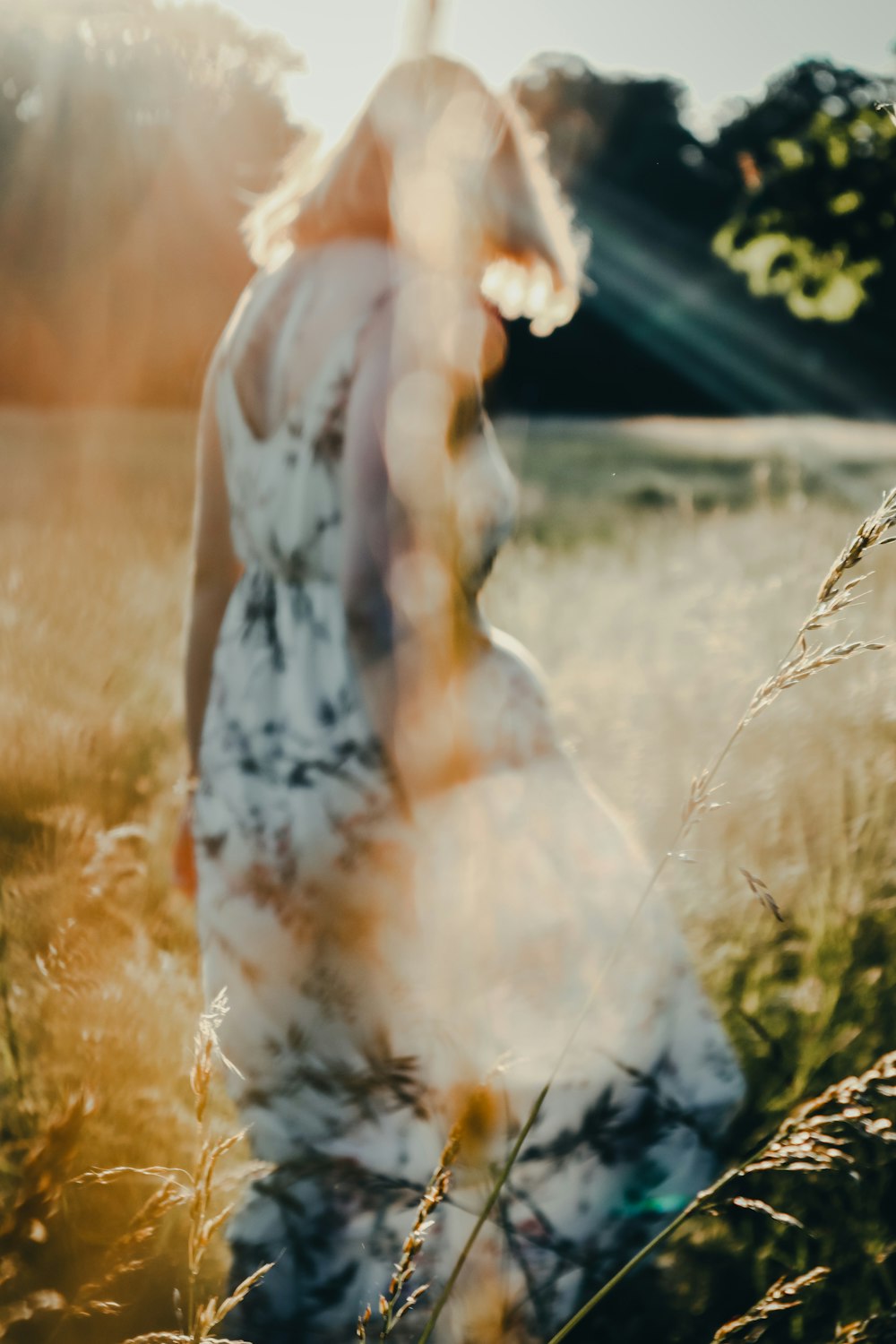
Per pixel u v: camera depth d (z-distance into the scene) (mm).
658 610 5664
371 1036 1692
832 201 13070
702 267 35062
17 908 1853
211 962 1797
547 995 1661
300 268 1703
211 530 1905
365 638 1607
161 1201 1016
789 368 33906
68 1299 1638
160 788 3650
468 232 1617
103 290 20016
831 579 1139
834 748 2865
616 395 34469
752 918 2465
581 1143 1644
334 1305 1663
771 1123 1901
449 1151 1045
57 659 4113
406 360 1578
